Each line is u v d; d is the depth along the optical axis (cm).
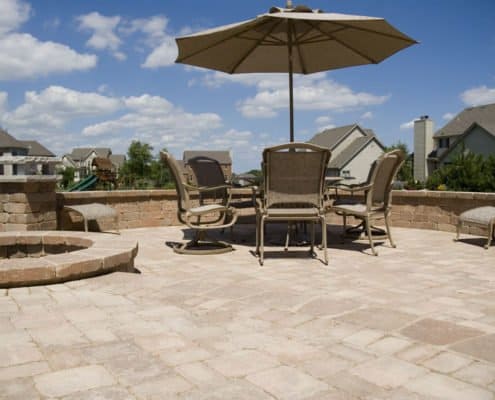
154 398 174
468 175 2805
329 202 744
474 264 458
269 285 368
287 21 608
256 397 176
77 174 5006
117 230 707
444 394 180
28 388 181
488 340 238
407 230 739
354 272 421
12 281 325
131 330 249
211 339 238
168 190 820
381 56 692
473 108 3897
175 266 455
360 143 4569
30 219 611
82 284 341
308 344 233
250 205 628
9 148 5331
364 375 197
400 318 275
